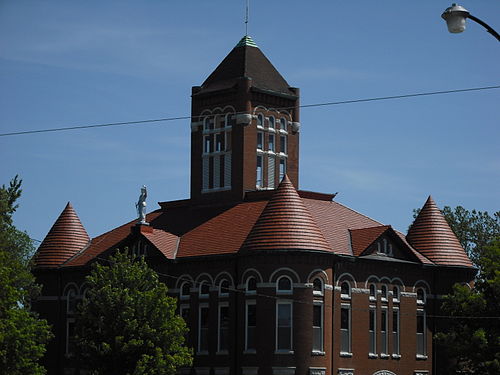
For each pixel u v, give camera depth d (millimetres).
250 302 88000
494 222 129250
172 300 85062
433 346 96938
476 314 86125
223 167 104125
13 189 98250
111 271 85062
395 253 95188
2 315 79500
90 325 84000
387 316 93688
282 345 85688
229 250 91375
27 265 98188
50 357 103875
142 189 98500
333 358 87875
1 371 77875
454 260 98250
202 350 92375
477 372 86500
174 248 97125
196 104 107438
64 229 107438
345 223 97812
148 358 80500
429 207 101062
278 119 106188
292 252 85625
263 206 97938
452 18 43250
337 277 89812
